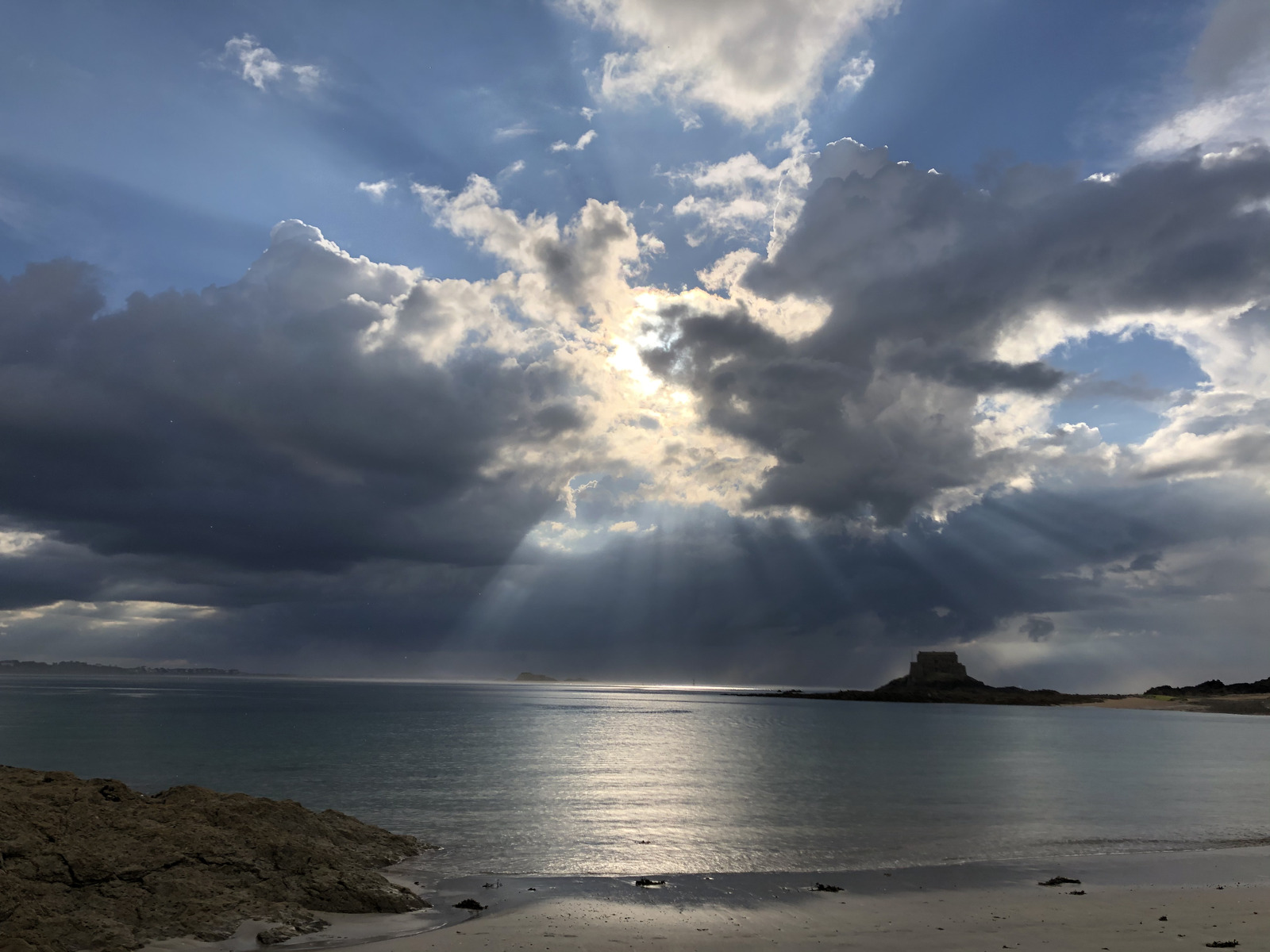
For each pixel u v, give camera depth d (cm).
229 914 1877
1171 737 12606
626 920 2009
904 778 5816
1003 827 3650
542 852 2980
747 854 3008
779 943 1806
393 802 4241
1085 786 5409
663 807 4184
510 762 6469
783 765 6775
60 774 2481
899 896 2303
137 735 8831
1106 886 2458
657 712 18712
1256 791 5181
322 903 2053
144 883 1927
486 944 1781
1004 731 13600
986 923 1989
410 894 2184
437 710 16912
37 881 1822
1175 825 3753
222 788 4747
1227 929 1920
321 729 10319
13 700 18750
